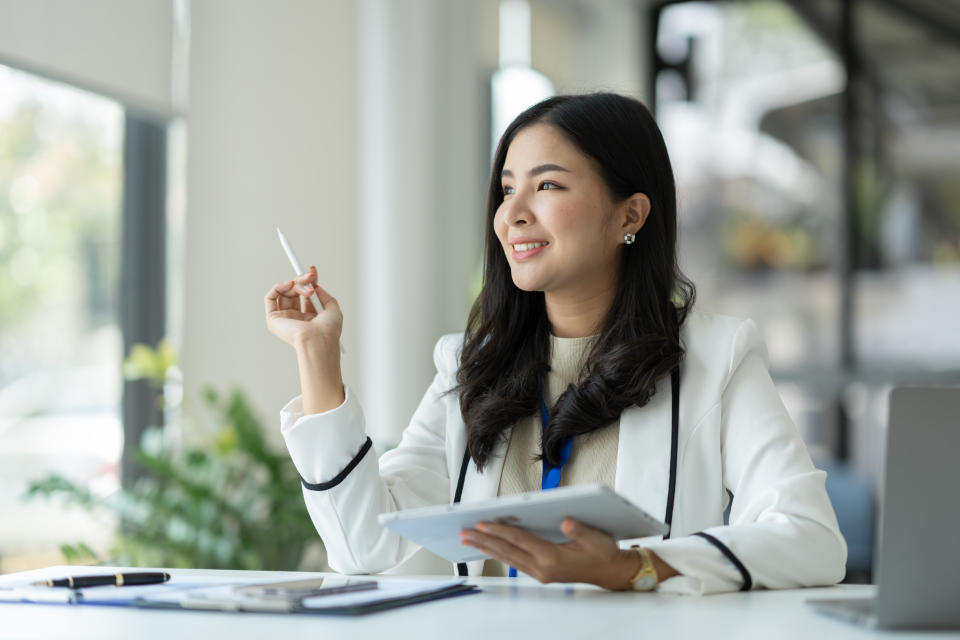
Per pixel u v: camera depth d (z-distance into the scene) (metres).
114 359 4.20
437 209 5.36
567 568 1.44
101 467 4.14
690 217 7.45
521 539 1.44
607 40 7.78
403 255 5.22
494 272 2.18
